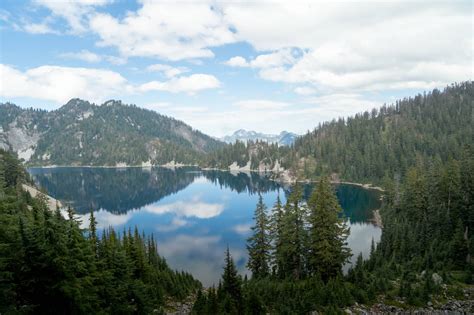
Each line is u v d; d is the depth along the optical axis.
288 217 43.19
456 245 46.41
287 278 41.47
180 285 44.53
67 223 24.56
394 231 61.44
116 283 29.27
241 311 30.25
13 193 58.72
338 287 32.69
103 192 179.00
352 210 115.31
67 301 22.08
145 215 119.62
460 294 33.69
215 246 79.00
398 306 30.86
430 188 71.88
